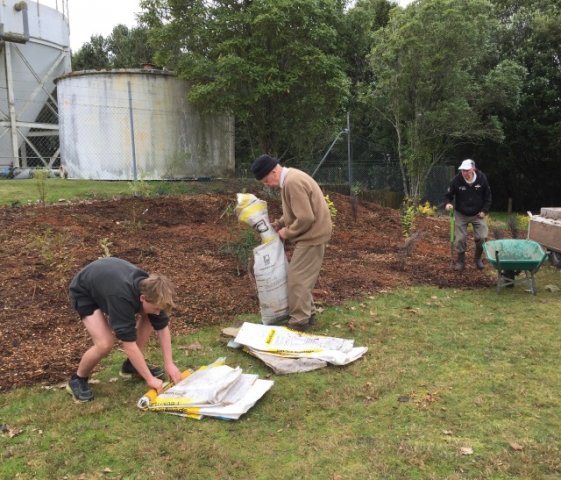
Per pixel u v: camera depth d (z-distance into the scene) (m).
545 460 3.00
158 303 3.44
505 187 26.62
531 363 4.41
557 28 22.28
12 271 6.09
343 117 20.05
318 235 5.03
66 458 3.05
